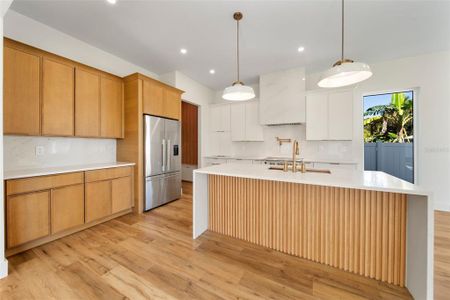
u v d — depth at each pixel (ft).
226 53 10.89
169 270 5.65
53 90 7.92
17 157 7.72
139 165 10.46
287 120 13.42
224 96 8.13
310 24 8.21
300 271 5.68
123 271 5.58
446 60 10.52
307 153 14.33
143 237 7.66
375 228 5.37
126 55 11.11
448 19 7.78
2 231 5.30
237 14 7.53
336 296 4.72
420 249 4.35
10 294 4.67
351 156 13.01
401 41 9.54
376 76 12.00
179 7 7.22
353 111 12.26
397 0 6.77
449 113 10.54
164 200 11.85
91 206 8.41
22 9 7.36
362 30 8.61
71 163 9.40
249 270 5.69
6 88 6.68
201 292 4.81
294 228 6.54
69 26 8.45
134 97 10.53
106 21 8.08
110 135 10.14
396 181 5.21
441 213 10.14
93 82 9.39
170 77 13.66
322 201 6.07
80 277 5.31
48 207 7.03
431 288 4.06
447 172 10.63
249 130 15.56
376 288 5.01
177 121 12.95
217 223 8.18
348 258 5.73
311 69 13.24
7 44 6.69
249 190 7.39
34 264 5.85
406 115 11.85
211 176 8.27
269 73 13.92
